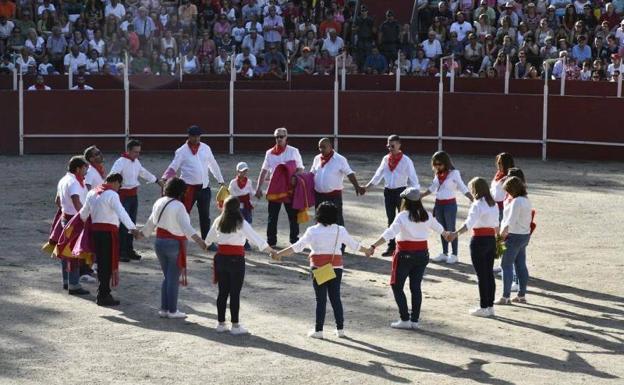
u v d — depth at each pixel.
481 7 44.06
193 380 15.07
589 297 20.72
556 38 43.03
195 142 24.00
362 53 43.81
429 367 15.96
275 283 21.28
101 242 19.00
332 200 23.94
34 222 26.80
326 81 41.47
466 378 15.45
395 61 43.19
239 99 39.31
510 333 18.09
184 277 18.36
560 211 29.00
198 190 24.06
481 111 39.16
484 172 35.22
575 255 24.16
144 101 38.97
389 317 18.95
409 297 20.44
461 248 24.91
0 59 41.09
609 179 34.41
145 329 17.75
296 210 24.17
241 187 23.80
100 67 41.72
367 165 36.31
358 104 39.47
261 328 18.00
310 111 39.47
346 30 44.97
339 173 23.89
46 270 21.89
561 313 19.55
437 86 41.09
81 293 20.02
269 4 44.28
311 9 46.09
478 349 17.05
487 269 19.11
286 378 15.23
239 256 17.39
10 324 17.84
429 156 38.94
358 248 17.58
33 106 38.41
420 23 45.88
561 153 38.88
